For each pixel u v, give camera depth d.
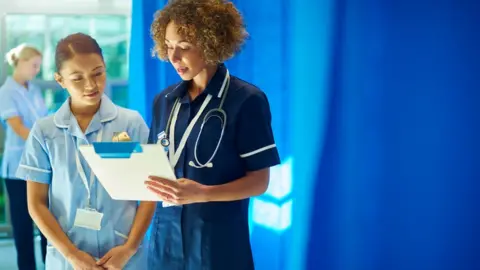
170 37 1.47
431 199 2.40
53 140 1.72
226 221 1.55
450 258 2.42
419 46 2.33
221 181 1.54
